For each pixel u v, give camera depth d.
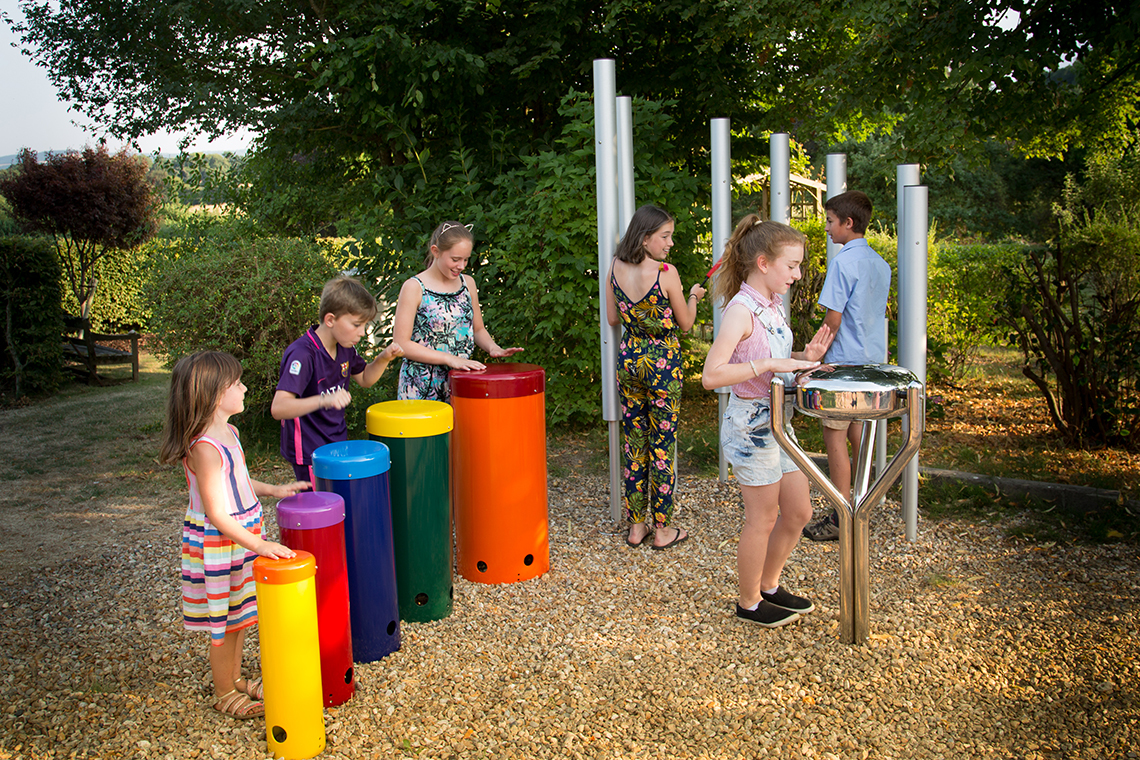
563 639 3.49
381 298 7.10
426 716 2.91
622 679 3.14
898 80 7.10
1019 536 4.47
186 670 3.29
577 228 6.46
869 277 4.25
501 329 6.95
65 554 4.75
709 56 8.05
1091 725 2.76
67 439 7.74
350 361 3.60
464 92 8.00
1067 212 10.37
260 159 9.95
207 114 8.40
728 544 4.55
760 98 9.09
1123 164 12.46
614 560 4.38
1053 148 9.23
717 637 3.47
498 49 7.74
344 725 2.87
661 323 4.29
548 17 7.62
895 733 2.75
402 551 3.58
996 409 7.57
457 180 7.41
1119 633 3.37
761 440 3.29
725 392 5.60
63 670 3.30
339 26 8.40
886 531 4.64
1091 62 7.39
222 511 2.67
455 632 3.57
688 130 8.77
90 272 14.40
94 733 2.83
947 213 22.72
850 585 3.34
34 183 13.43
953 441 6.45
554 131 8.20
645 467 4.55
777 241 3.19
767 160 9.23
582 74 8.04
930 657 3.24
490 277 6.95
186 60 9.05
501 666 3.27
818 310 8.59
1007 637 3.38
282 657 2.61
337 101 8.14
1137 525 4.48
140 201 14.55
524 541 4.08
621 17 7.80
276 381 6.92
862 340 4.32
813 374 3.08
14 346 9.91
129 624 3.75
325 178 9.91
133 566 4.52
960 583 3.94
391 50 7.21
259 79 9.16
